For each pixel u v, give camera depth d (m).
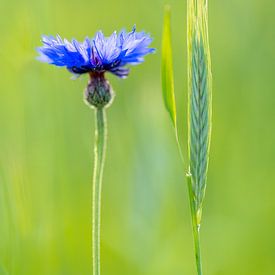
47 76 0.89
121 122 0.95
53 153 0.88
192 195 0.69
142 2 1.12
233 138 0.95
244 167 0.94
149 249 0.88
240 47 1.00
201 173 0.69
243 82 0.98
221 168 0.94
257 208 0.92
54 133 0.89
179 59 1.04
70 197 0.91
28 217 0.83
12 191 0.83
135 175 0.88
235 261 0.89
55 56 0.72
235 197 0.93
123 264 0.89
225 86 0.99
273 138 0.94
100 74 0.72
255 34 0.99
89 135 0.95
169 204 0.89
